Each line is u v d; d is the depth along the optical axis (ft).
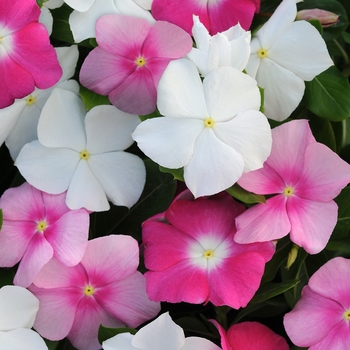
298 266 1.57
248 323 1.54
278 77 1.57
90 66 1.54
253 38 1.57
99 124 1.56
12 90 1.52
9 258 1.54
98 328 1.57
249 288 1.49
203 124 1.48
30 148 1.57
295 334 1.53
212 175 1.47
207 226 1.53
